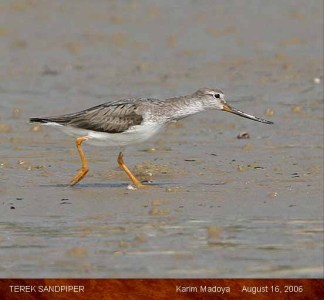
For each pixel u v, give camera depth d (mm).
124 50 27484
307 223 13516
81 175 15625
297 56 25844
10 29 29750
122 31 29531
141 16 31234
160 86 23578
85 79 24469
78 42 28375
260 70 24594
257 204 14508
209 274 11539
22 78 24656
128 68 25500
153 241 12781
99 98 22609
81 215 14016
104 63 26141
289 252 12266
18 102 22250
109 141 15602
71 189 15469
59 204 14578
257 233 13047
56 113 21281
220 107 16188
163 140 18953
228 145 18531
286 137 19078
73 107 21797
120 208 14344
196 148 18312
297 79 23516
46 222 13688
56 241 12805
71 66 25891
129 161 17406
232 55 26297
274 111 20953
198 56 26391
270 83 23344
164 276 11508
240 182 15875
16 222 13703
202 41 28047
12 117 20859
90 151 18125
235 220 13703
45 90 23438
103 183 15961
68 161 17406
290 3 32000
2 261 12062
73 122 15500
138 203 14625
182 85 23562
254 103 21688
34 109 21609
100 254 12281
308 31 28500
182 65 25547
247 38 28078
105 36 28969
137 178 16328
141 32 29359
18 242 12789
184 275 11516
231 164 17141
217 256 12164
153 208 14164
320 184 15633
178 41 28188
